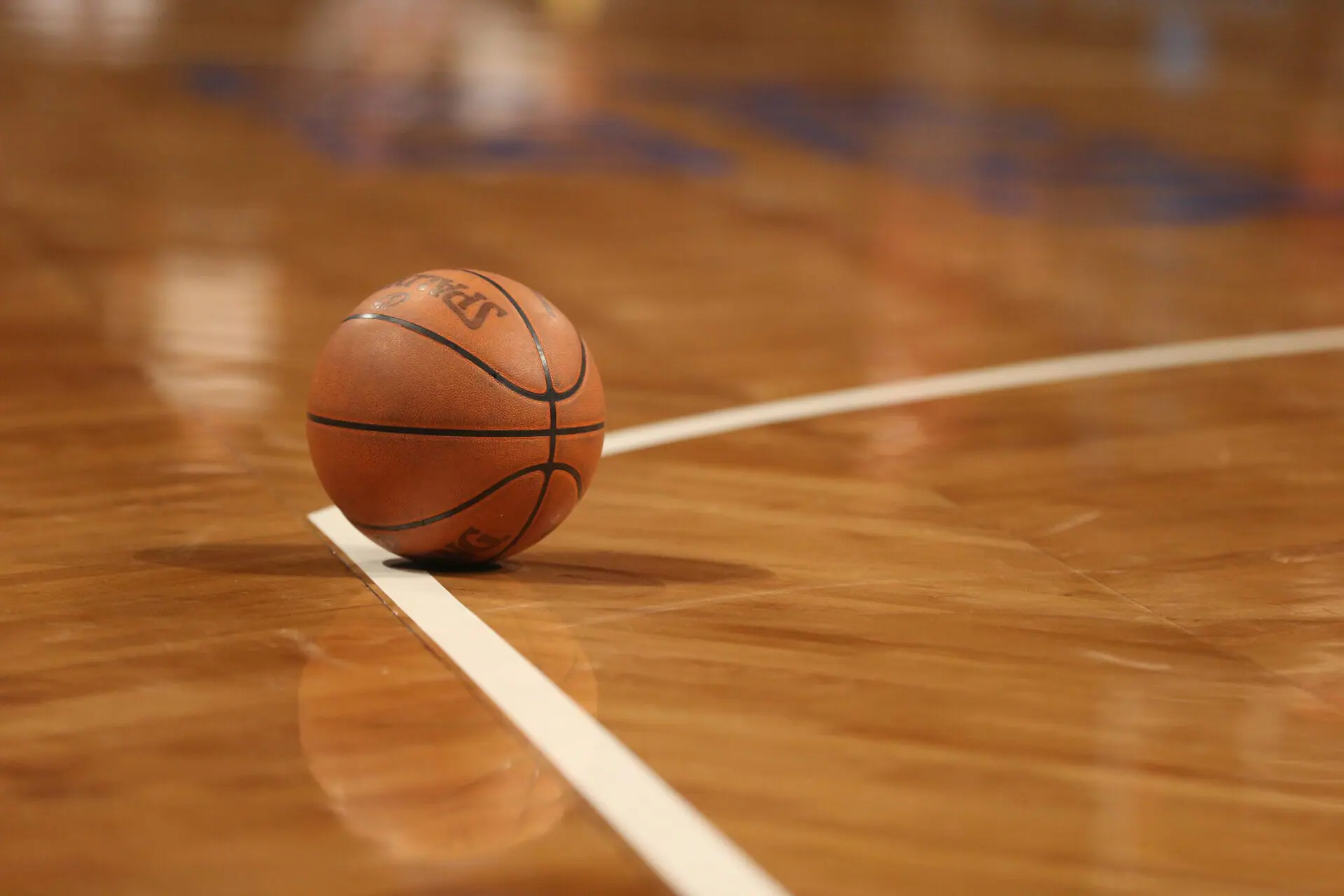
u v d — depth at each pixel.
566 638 4.06
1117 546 5.15
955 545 5.10
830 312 9.01
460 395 4.33
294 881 2.79
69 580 4.42
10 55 17.95
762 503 5.51
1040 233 11.53
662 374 7.52
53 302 8.22
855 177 13.48
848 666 3.97
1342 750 3.62
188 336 7.67
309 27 23.09
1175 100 19.16
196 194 11.31
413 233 10.48
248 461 5.75
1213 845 3.12
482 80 18.08
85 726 3.43
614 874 2.85
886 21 28.50
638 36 24.12
